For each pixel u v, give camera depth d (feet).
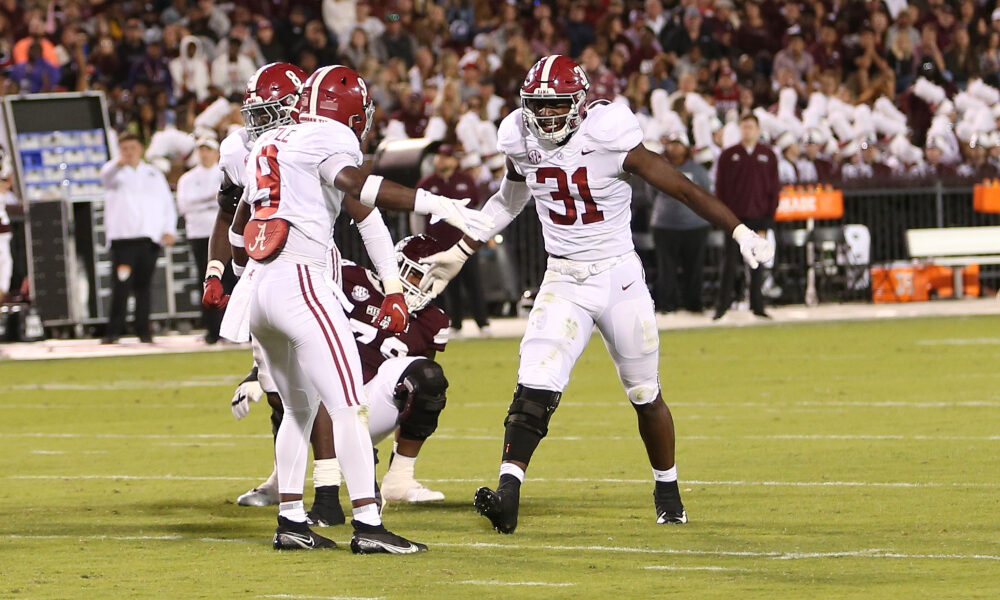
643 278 69.21
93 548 64.28
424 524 69.21
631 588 53.78
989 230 205.98
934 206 211.00
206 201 168.45
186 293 187.42
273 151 62.08
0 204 176.04
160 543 65.41
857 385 122.62
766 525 66.95
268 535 67.36
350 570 58.18
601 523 68.64
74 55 209.26
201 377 144.05
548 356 68.13
